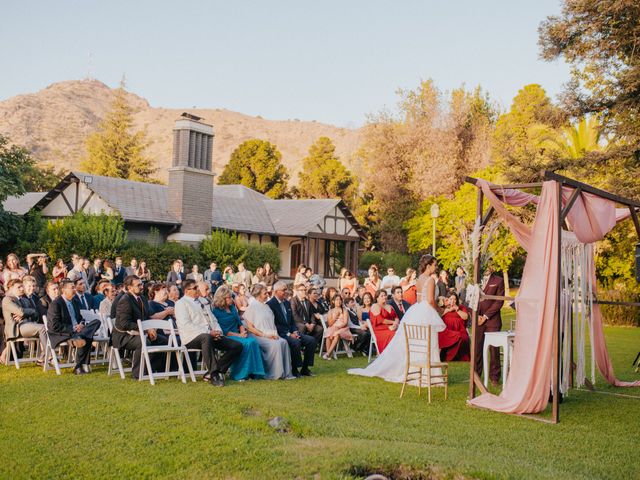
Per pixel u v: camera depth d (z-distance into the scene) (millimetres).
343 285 18406
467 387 9898
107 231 21656
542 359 8039
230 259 25797
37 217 22797
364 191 50875
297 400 8164
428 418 7629
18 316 10242
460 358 12914
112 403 7617
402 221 42281
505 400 8234
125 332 9406
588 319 10375
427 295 9977
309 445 6176
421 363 9383
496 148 41531
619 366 12930
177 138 26891
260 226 32438
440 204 35094
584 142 27344
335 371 11086
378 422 7262
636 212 10555
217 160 161500
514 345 8305
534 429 7305
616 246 25719
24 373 9727
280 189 55750
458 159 43781
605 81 19578
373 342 12828
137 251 22562
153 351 9156
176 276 18984
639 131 18734
